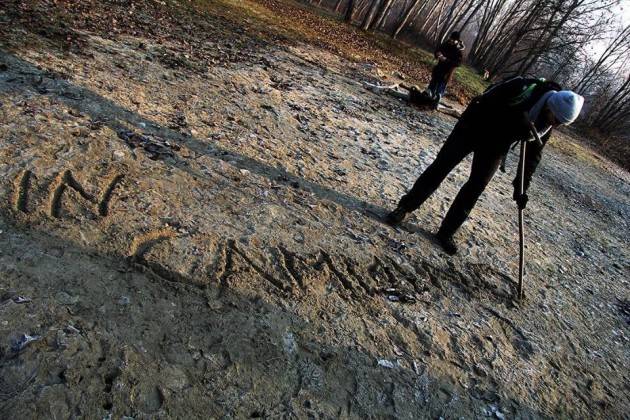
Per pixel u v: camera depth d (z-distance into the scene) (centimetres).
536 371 339
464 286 400
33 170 334
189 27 900
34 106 406
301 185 454
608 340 416
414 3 2377
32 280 260
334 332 304
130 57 609
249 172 438
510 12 3180
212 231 343
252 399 247
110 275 282
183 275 300
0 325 232
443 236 438
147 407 225
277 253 348
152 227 326
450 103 1310
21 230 288
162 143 428
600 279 540
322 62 1082
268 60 884
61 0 733
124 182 358
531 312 404
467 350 332
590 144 2436
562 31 2994
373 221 441
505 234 536
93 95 464
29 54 505
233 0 1467
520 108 363
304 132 590
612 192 1209
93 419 213
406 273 386
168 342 257
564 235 639
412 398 282
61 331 240
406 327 330
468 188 417
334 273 353
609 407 334
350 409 262
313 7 2591
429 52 2945
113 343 245
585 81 3897
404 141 724
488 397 302
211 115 530
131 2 902
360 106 823
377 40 2138
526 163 394
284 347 281
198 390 241
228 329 278
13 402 207
